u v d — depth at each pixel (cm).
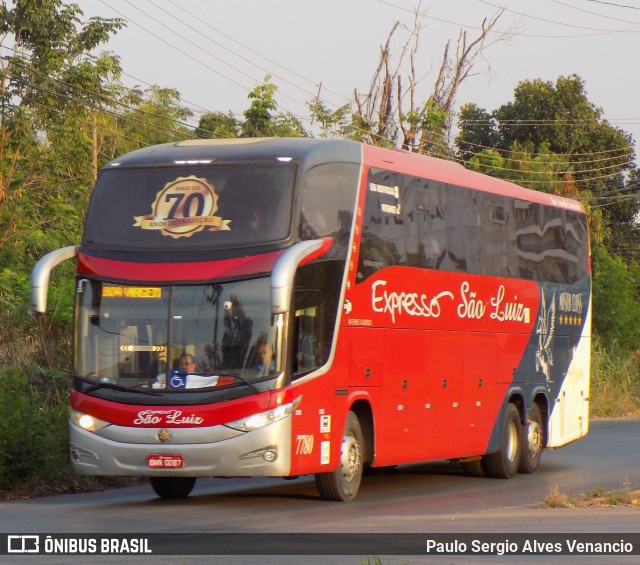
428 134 4766
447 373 1838
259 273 1443
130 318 1473
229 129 4391
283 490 1766
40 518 1358
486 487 1861
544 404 2208
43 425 1831
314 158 1516
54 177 3164
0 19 3191
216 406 1430
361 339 1589
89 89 3300
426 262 1773
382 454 1652
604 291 4488
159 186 1512
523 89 6519
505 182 2130
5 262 2789
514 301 2080
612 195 6425
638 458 2386
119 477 1875
